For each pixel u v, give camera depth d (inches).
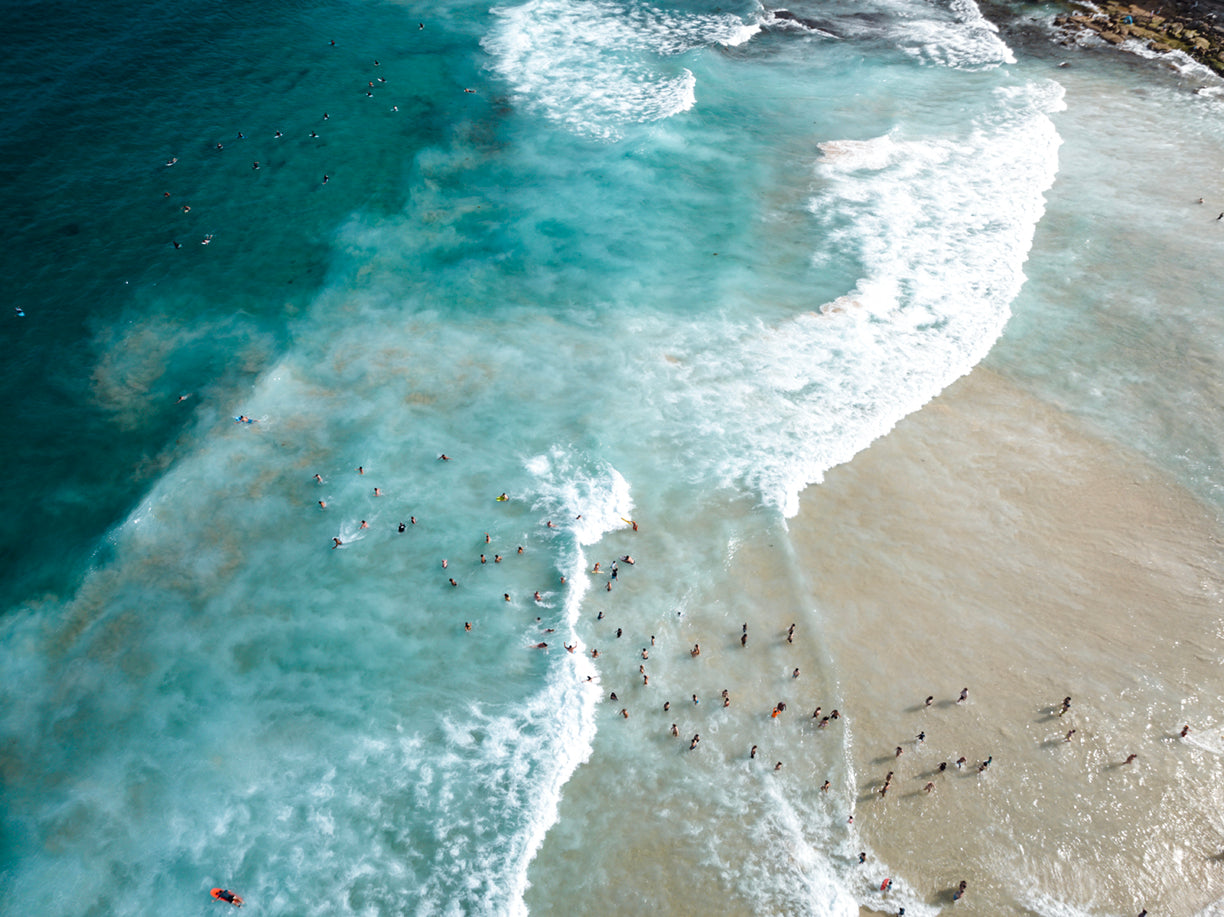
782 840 1148.5
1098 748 1239.5
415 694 1291.8
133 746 1213.7
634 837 1149.7
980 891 1103.0
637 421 1686.8
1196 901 1099.9
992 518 1546.5
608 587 1428.4
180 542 1456.7
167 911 1066.1
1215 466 1636.3
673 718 1270.9
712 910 1085.1
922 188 2287.2
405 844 1135.6
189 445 1595.7
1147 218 2194.9
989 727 1261.1
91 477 1534.2
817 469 1614.2
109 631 1338.6
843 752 1231.5
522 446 1637.6
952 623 1387.8
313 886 1093.1
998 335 1887.3
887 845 1143.0
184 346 1774.1
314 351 1791.3
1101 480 1614.2
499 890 1095.6
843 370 1798.7
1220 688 1311.5
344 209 2156.7
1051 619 1397.6
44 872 1092.5
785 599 1412.4
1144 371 1814.7
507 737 1247.5
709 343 1847.9
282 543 1472.7
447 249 2069.4
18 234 1952.5
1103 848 1142.3
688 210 2212.1
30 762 1192.2
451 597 1413.6
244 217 2098.9
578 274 2011.6
